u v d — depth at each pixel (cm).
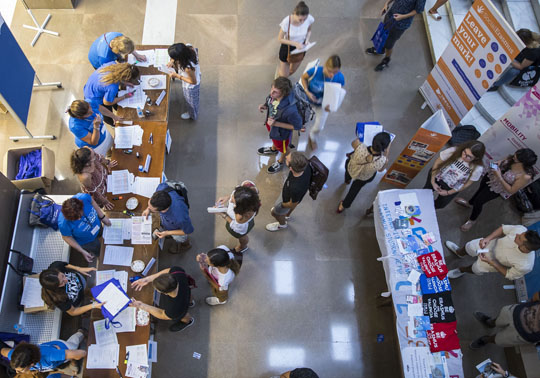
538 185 509
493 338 431
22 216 432
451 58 527
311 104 496
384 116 598
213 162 549
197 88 505
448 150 442
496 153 530
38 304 404
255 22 652
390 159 568
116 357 362
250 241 505
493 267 424
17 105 491
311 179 434
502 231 416
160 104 488
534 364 423
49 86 582
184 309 364
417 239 436
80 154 381
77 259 470
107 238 408
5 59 467
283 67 564
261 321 462
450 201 512
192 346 445
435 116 457
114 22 636
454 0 670
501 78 580
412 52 650
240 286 478
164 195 364
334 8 675
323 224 521
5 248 411
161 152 458
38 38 616
